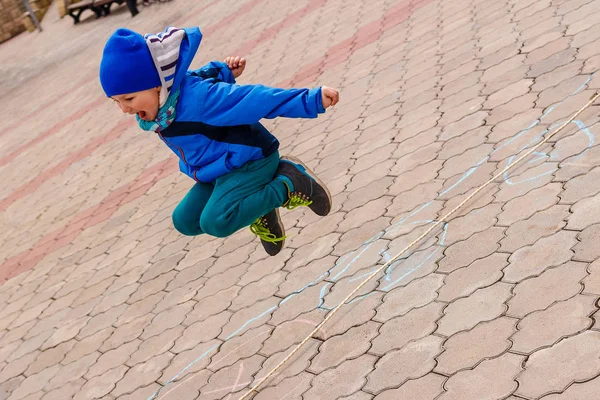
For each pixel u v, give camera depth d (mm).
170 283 5809
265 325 4617
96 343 5484
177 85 3012
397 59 7770
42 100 15297
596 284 3479
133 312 5660
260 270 5281
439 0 9000
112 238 7277
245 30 12484
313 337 4246
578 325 3297
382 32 8891
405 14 9117
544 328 3383
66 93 14922
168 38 2982
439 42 7590
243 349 4500
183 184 7793
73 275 6887
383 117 6625
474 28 7430
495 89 5965
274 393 3961
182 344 4902
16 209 9578
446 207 4785
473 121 5668
